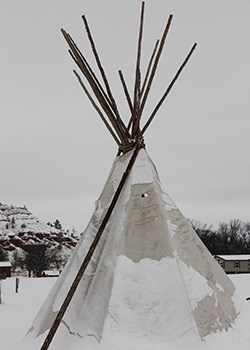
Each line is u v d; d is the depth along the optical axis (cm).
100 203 673
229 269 5091
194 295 547
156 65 694
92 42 706
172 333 513
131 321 521
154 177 659
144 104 690
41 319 609
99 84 685
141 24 729
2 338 764
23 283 3294
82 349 501
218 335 527
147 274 561
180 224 637
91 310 543
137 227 604
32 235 10044
